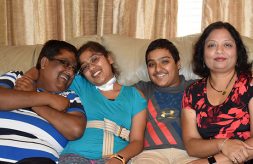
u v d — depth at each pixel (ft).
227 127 5.02
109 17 7.68
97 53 5.62
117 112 5.43
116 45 6.49
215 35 5.16
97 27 7.79
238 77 5.21
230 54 5.07
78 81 5.79
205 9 7.29
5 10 7.72
